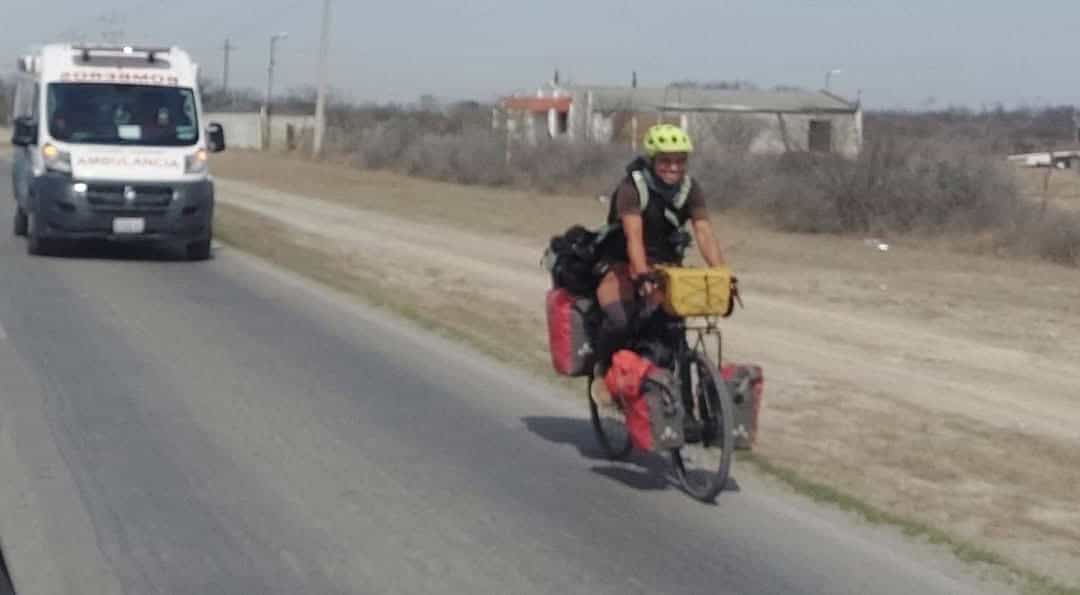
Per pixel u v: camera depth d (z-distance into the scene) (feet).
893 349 55.57
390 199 139.85
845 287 74.74
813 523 30.07
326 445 36.01
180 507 29.91
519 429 38.63
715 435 30.89
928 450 37.86
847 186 103.60
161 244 86.17
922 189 100.94
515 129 196.75
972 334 59.98
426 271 78.54
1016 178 103.40
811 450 37.19
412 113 286.87
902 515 30.94
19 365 45.70
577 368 33.73
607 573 26.40
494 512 30.32
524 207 130.21
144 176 75.56
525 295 69.36
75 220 74.79
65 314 57.06
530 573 26.27
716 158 121.60
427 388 43.98
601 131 204.03
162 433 36.70
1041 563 28.19
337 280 71.20
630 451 34.76
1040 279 79.20
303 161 214.69
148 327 54.44
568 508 30.81
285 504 30.40
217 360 47.75
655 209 31.48
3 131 288.71
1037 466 36.60
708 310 30.45
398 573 26.03
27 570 25.70
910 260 88.07
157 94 77.36
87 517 29.04
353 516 29.66
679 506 31.22
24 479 31.91
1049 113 302.86
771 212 110.22
